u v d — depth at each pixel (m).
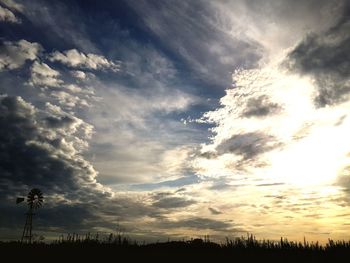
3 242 41.41
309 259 33.59
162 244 40.94
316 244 37.09
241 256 35.38
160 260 34.09
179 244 40.47
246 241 38.94
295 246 37.41
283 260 33.50
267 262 32.84
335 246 36.19
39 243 41.69
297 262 32.94
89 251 37.44
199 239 41.50
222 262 33.34
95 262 33.31
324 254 34.84
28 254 35.88
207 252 36.84
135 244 41.28
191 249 38.00
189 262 33.22
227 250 37.69
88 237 42.75
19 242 41.88
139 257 35.22
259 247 37.56
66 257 34.84
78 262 33.09
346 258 32.91
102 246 39.91
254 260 33.56
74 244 40.25
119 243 41.19
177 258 34.88
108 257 35.28
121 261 33.59
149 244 41.69
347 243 35.88
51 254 36.16
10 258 33.84
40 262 32.75
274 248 37.56
